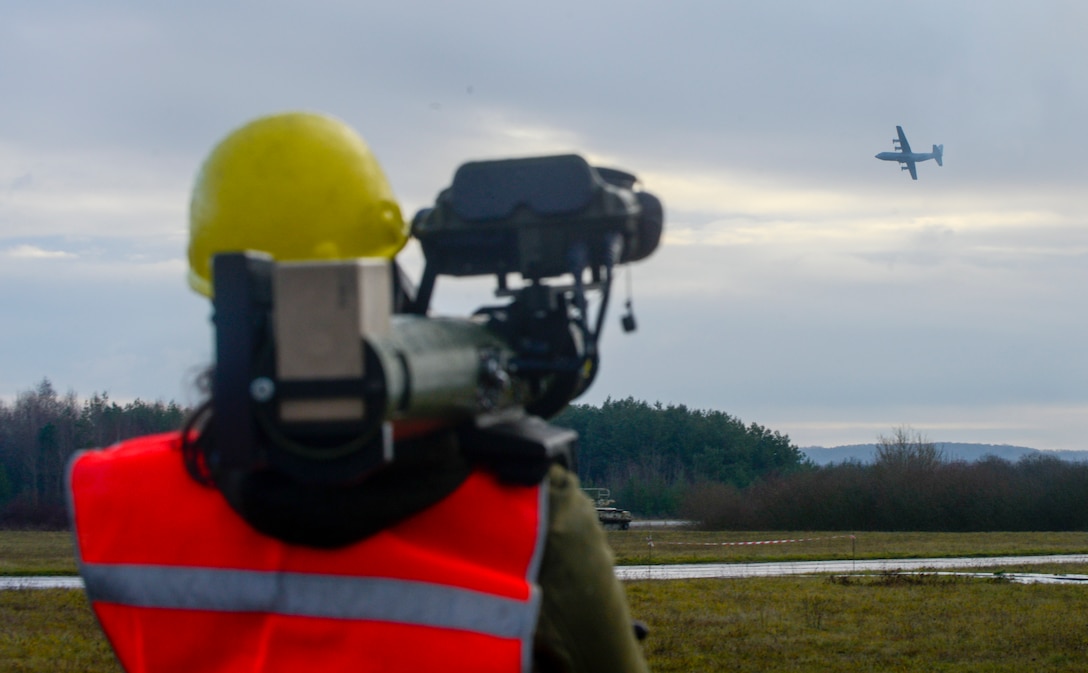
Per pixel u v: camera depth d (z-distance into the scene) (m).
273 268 1.22
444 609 1.54
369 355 1.19
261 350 1.22
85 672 12.41
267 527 1.53
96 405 62.03
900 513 61.44
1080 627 17.33
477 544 1.56
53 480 58.09
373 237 1.64
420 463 1.47
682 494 76.38
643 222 1.69
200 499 1.64
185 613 1.63
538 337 1.63
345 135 1.67
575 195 1.53
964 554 36.66
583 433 86.94
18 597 19.48
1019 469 65.94
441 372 1.33
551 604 1.60
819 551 39.16
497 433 1.53
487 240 1.60
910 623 17.67
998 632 16.69
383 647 1.54
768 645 15.27
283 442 1.21
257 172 1.62
